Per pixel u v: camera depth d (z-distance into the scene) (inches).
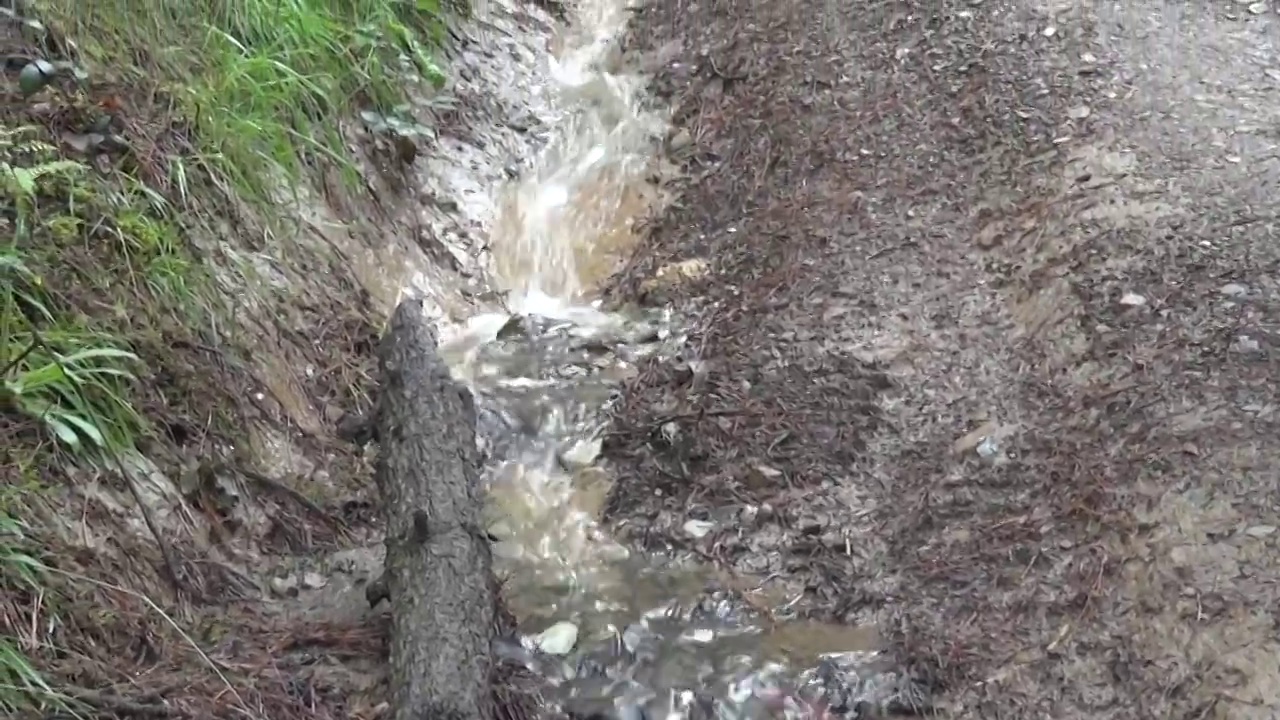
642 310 205.6
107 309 137.6
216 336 152.3
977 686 128.6
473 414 156.4
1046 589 137.8
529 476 170.4
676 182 233.3
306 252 181.8
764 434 171.0
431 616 120.3
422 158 222.5
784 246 208.2
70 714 101.5
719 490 163.5
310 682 119.6
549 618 144.3
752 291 201.0
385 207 206.7
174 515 130.0
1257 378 154.9
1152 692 122.0
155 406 136.5
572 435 177.0
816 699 130.3
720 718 128.9
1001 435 161.6
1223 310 167.3
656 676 135.0
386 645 126.7
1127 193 193.9
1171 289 173.3
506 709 124.6
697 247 215.8
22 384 119.0
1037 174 205.3
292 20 203.0
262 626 127.0
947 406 169.9
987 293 187.2
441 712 110.3
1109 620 131.0
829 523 156.4
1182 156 201.6
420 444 143.3
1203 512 138.6
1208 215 186.7
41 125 148.2
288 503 145.2
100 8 167.6
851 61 250.7
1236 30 237.9
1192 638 125.2
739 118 243.6
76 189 143.2
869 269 197.6
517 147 242.1
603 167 240.4
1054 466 153.7
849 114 235.8
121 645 113.0
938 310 186.5
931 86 236.7
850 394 175.3
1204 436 148.1
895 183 214.5
